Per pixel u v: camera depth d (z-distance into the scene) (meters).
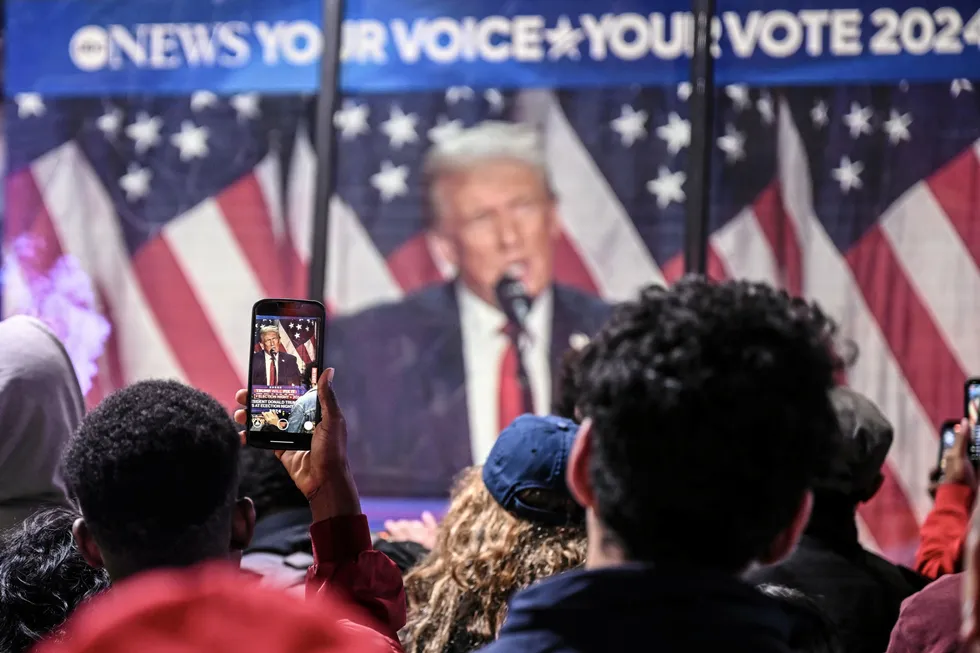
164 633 0.85
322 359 2.60
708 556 1.57
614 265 7.18
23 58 7.57
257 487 3.74
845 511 3.32
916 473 6.92
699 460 1.52
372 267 7.36
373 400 7.34
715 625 1.52
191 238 7.52
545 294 7.23
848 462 3.20
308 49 7.40
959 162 6.88
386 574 2.39
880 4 6.91
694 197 6.80
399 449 7.32
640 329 1.61
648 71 7.14
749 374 1.54
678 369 1.54
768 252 7.03
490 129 7.25
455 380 7.30
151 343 7.54
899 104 6.93
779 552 1.69
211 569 0.93
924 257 6.93
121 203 7.55
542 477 2.92
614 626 1.54
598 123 7.18
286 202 7.46
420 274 7.33
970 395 3.83
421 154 7.30
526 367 7.24
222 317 7.50
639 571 1.55
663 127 7.12
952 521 3.77
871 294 6.97
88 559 2.07
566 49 7.20
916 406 6.93
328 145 7.11
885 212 6.95
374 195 7.34
